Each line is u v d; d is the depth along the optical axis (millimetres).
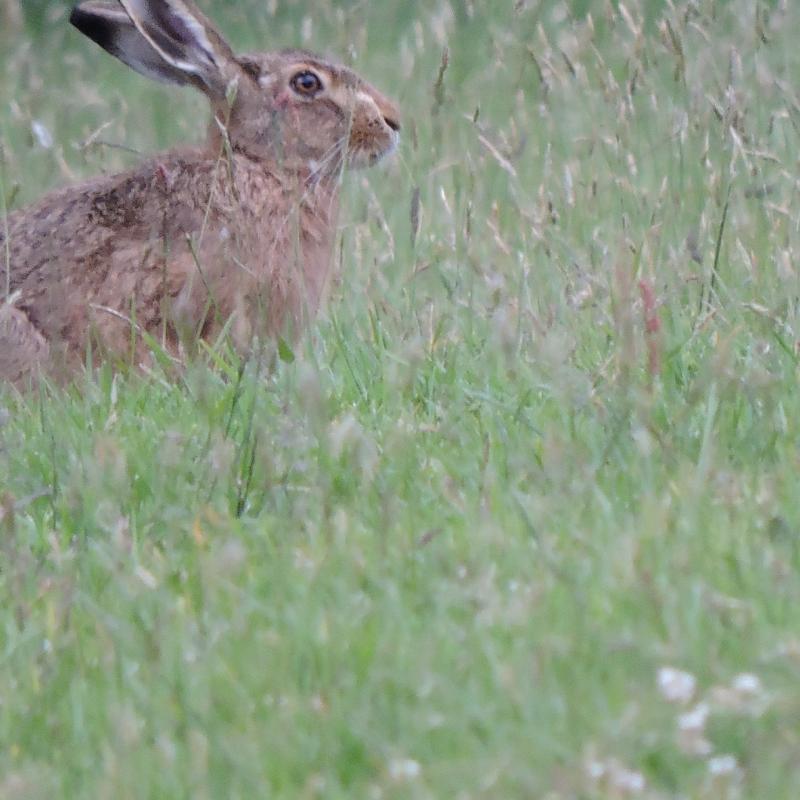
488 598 7465
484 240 14602
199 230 12656
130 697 7219
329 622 7520
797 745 6262
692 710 6582
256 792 6453
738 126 13883
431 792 6301
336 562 8164
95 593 8281
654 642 7121
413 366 10523
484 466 9281
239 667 7316
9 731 7090
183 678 7258
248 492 9242
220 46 13516
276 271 12812
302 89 13398
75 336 12430
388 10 22750
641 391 9844
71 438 10266
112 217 12680
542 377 10742
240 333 11750
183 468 9609
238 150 13305
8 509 8766
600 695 6766
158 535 9008
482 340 11789
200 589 8094
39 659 7484
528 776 6227
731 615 7277
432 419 10375
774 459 9375
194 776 6535
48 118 19312
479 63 20312
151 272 12516
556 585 7684
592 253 13148
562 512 8578
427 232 14922
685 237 13562
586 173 15219
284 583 7992
